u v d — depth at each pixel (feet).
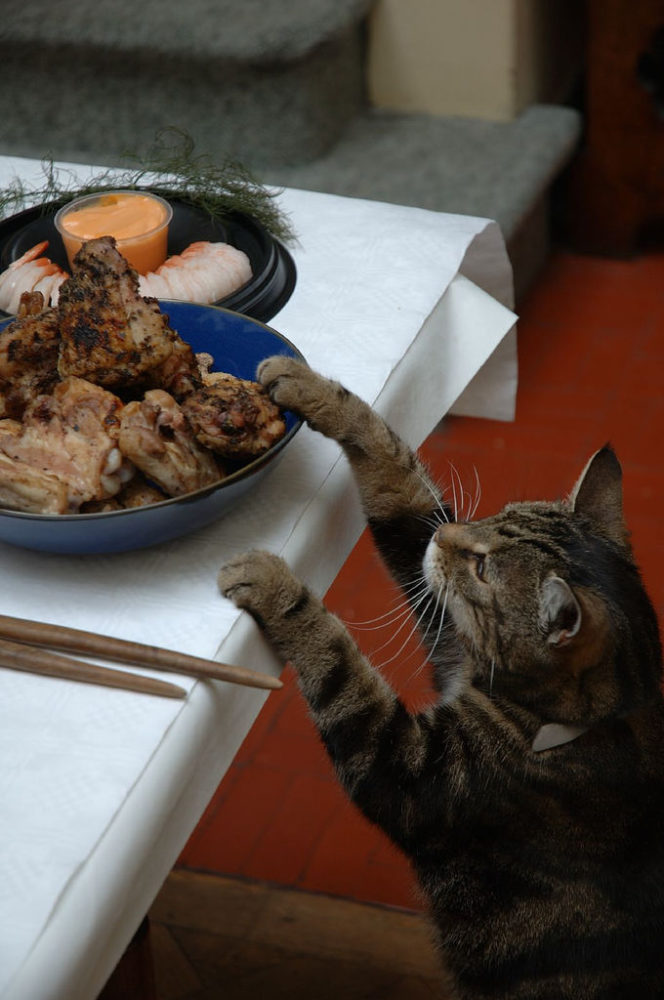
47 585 2.46
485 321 3.24
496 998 2.67
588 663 2.60
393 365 2.93
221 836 4.14
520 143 6.07
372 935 3.60
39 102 6.00
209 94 5.82
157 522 2.36
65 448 2.40
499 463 5.50
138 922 2.19
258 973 3.52
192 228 3.30
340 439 2.73
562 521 2.88
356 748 2.58
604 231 6.73
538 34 6.35
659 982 2.61
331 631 2.56
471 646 2.83
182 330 2.80
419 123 6.31
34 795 2.15
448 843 2.63
